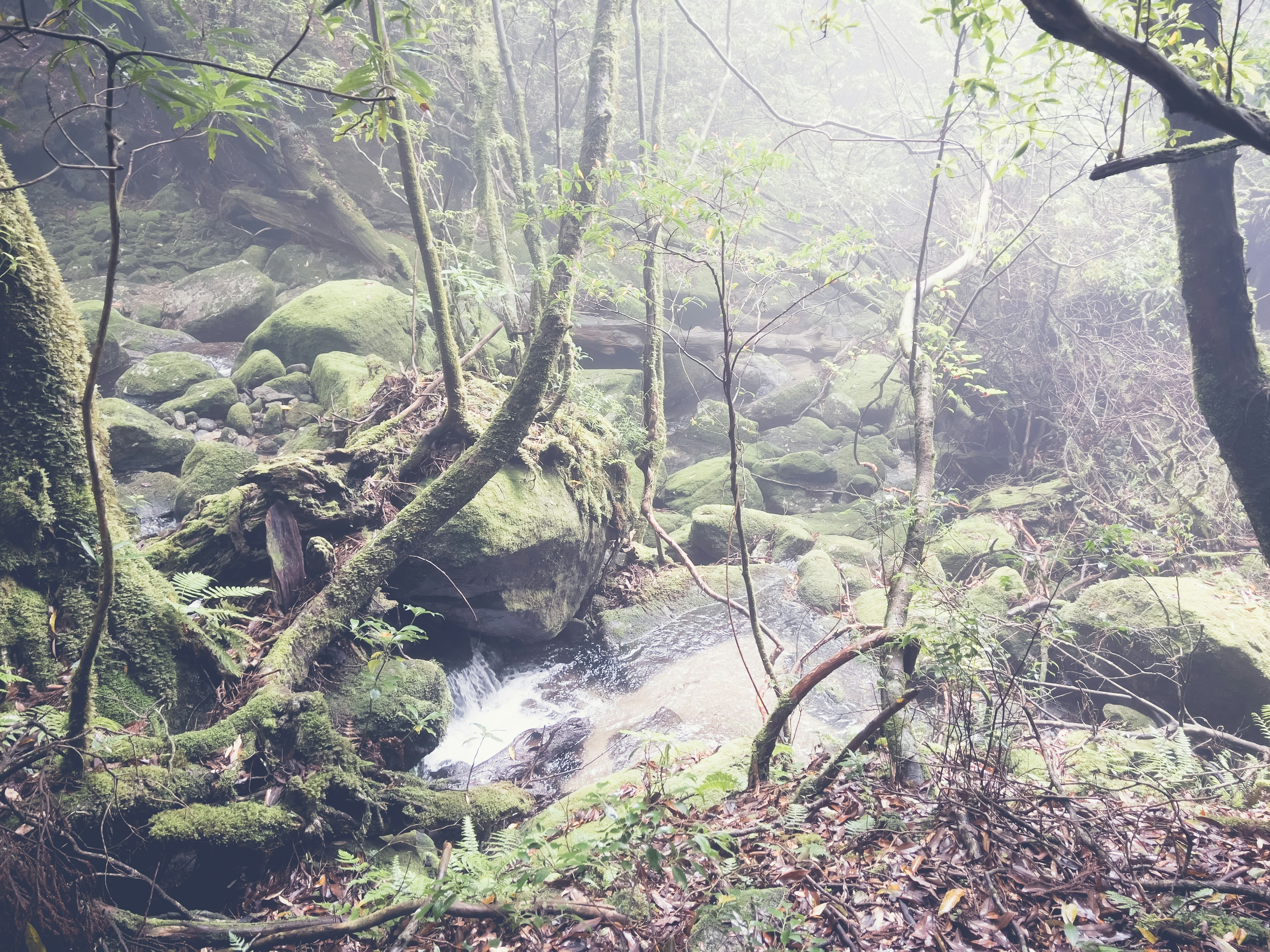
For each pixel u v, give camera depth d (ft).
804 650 23.20
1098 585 22.22
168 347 33.14
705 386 40.60
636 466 28.99
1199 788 13.11
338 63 40.50
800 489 34.76
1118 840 9.39
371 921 9.95
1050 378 35.53
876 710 19.98
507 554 19.51
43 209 40.29
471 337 26.61
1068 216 34.99
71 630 12.71
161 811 11.41
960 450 37.70
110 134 6.66
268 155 40.88
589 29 33.96
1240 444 15.19
